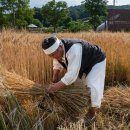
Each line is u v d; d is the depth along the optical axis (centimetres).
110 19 3828
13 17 4369
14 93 448
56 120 455
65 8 4731
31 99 464
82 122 437
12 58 568
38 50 623
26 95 454
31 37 1061
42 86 460
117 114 509
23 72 536
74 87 462
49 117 454
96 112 503
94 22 4984
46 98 455
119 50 739
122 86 633
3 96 434
